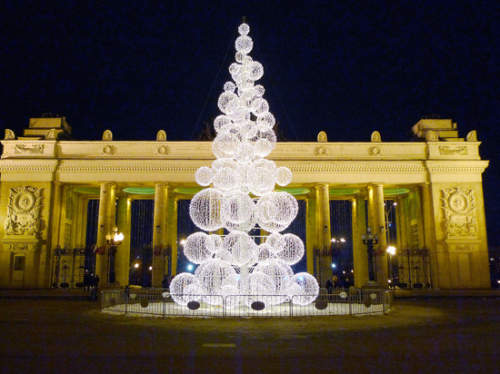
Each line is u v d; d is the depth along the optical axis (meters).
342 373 12.44
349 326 21.86
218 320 23.98
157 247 54.62
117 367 13.12
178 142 57.34
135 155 57.09
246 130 29.12
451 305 36.72
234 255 27.03
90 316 26.36
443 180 57.03
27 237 54.75
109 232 55.31
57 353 15.16
